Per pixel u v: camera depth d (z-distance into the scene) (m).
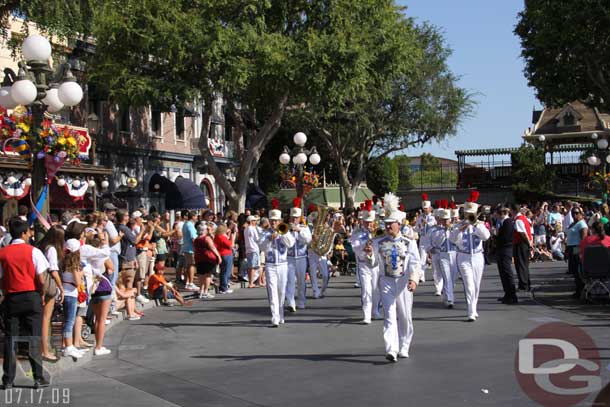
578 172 46.97
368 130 40.12
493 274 22.89
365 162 45.50
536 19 28.19
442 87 39.56
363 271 13.40
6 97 11.19
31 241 11.53
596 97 30.03
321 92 25.83
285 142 45.19
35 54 10.66
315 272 17.91
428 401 7.56
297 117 36.31
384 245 9.77
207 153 26.67
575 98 30.03
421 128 40.41
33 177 11.20
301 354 10.45
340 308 15.69
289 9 26.78
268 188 46.09
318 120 37.75
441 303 15.83
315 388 8.32
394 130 40.59
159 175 34.28
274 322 13.29
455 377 8.61
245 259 22.02
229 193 27.16
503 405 7.32
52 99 11.37
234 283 21.36
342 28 26.50
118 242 14.17
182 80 24.83
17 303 8.51
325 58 24.55
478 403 7.43
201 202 34.53
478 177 50.41
